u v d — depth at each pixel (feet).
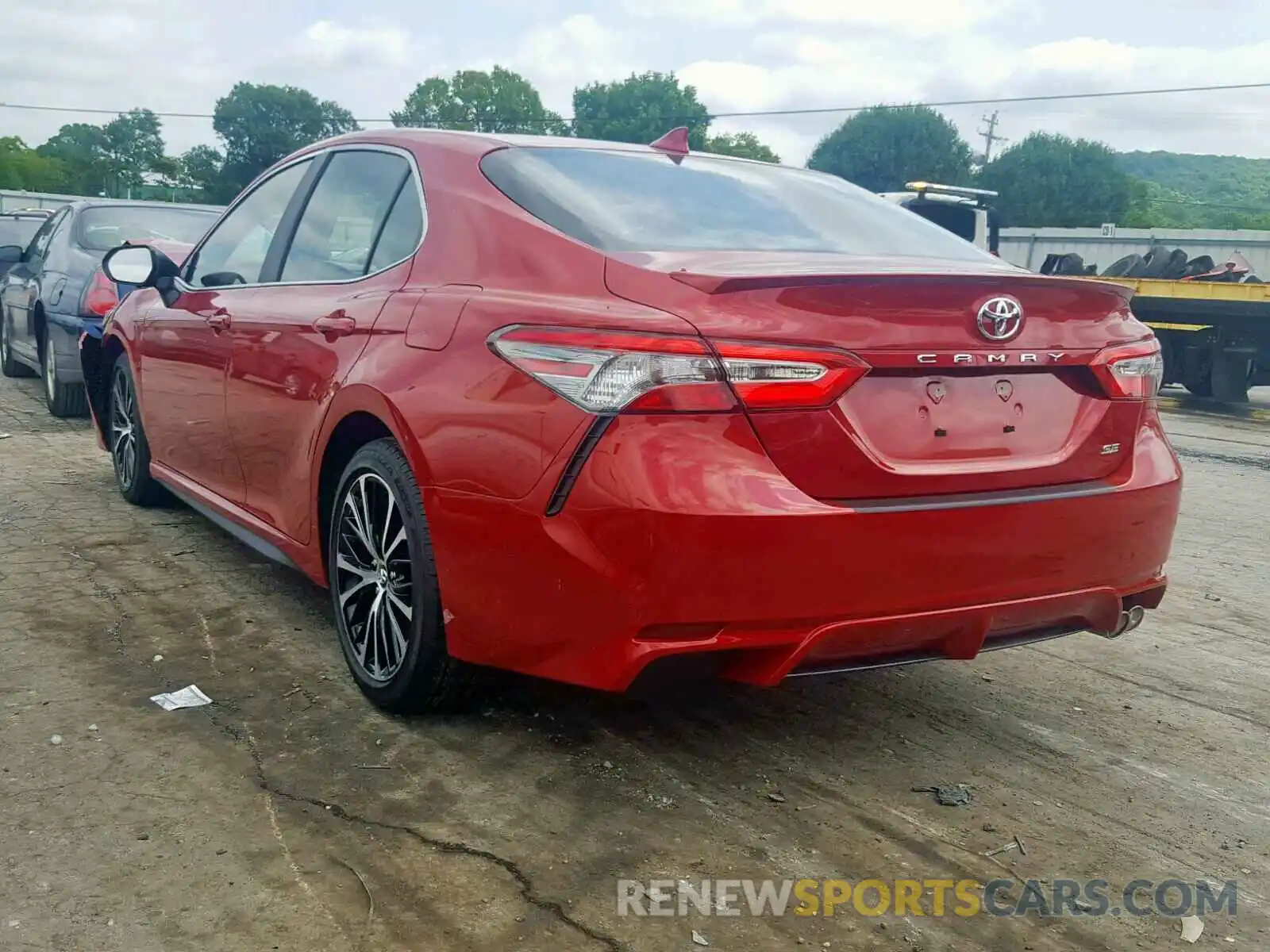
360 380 10.77
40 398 31.14
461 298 10.04
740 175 12.32
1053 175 271.28
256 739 10.41
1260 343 44.14
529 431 9.00
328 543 12.06
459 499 9.53
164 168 325.83
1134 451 10.39
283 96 302.66
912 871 8.77
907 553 8.92
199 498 15.37
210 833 8.75
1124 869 8.98
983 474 9.36
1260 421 41.88
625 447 8.51
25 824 8.75
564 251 9.71
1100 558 9.97
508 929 7.74
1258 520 22.82
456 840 8.82
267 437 12.91
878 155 278.26
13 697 11.05
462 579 9.65
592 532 8.63
